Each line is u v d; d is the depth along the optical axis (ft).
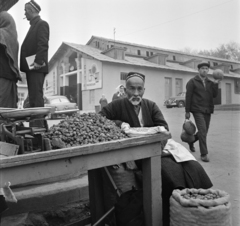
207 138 19.29
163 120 7.43
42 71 11.10
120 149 5.44
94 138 5.89
